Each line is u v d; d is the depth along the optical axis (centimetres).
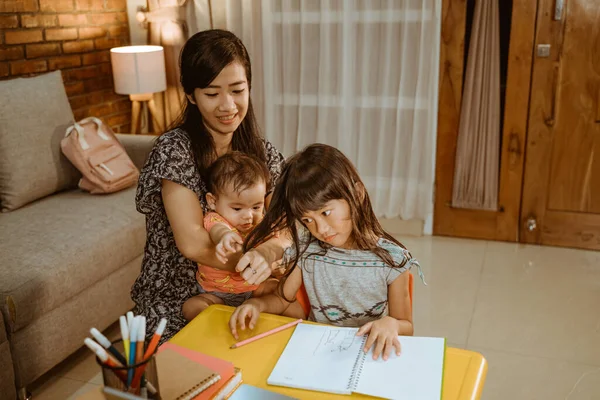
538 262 312
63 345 211
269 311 134
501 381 215
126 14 381
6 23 291
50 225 236
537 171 323
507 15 308
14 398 191
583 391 208
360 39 328
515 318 258
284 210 126
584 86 302
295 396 101
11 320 188
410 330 123
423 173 338
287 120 358
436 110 328
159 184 138
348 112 342
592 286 285
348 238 128
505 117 320
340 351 112
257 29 348
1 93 254
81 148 269
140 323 86
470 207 337
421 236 351
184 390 95
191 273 149
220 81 133
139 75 337
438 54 319
